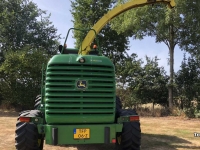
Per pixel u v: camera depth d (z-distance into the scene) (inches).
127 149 215.9
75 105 195.8
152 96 701.3
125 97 713.0
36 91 673.0
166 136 358.9
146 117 627.8
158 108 683.4
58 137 193.6
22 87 674.2
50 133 193.6
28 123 204.2
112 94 202.4
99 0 917.8
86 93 197.2
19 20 887.1
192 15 605.6
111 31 912.3
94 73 198.4
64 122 196.4
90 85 197.5
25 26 884.6
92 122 200.2
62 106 194.4
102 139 199.0
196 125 482.9
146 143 308.2
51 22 919.7
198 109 623.5
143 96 702.5
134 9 644.1
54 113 194.9
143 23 673.0
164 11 631.8
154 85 689.6
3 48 822.5
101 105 199.6
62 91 195.2
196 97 658.8
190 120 570.6
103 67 201.0
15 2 882.1
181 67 687.1
